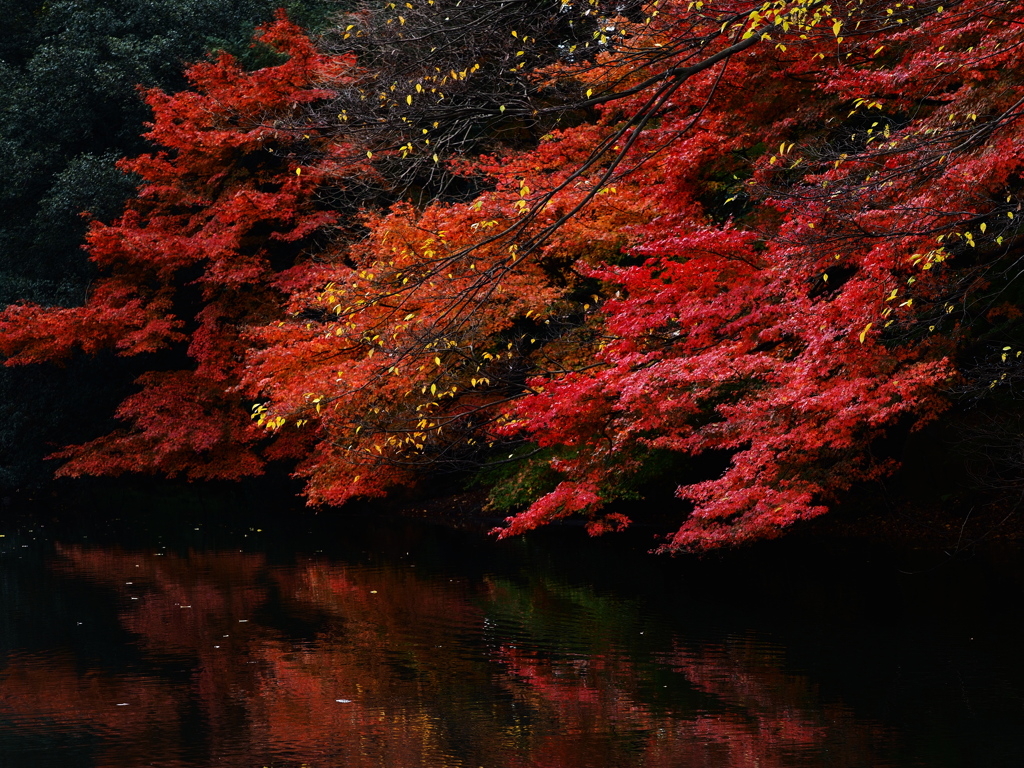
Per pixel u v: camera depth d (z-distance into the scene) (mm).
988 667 9328
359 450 14453
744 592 13297
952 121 8781
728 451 18562
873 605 12047
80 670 10523
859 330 9844
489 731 8219
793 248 8430
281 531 22172
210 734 8320
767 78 10914
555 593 13859
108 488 31141
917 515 16938
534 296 14648
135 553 19328
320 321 17969
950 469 16766
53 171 29359
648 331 11922
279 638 11758
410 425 13875
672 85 6227
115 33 28859
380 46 9484
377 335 10258
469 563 16656
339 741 8078
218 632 12148
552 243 13602
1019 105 7051
